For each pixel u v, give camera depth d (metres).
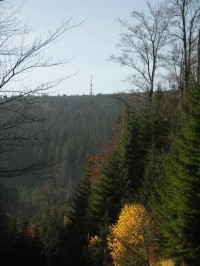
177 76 28.67
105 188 34.16
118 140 46.69
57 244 38.56
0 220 19.23
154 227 18.75
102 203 34.03
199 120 17.56
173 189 18.17
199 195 16.59
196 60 26.88
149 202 23.91
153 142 35.09
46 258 38.44
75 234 38.75
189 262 16.70
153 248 18.56
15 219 37.00
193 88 19.22
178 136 18.69
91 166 46.59
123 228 19.19
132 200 29.48
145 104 31.88
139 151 38.28
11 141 5.68
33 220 46.81
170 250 17.44
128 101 32.12
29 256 37.06
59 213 42.12
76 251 37.91
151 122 38.50
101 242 30.20
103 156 47.34
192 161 17.09
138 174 37.41
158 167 27.27
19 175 5.81
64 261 38.19
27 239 37.59
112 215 33.00
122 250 18.73
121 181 34.97
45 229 39.16
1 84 5.81
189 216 16.73
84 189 43.69
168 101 41.31
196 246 16.58
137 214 18.17
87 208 39.59
